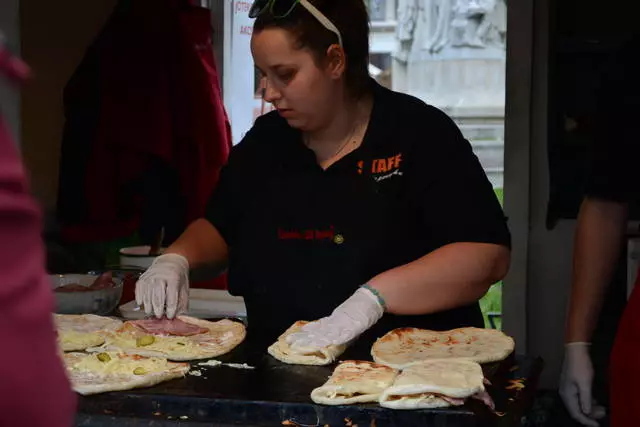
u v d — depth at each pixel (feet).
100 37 12.30
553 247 12.00
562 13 11.22
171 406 5.97
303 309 7.92
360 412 5.78
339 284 7.79
